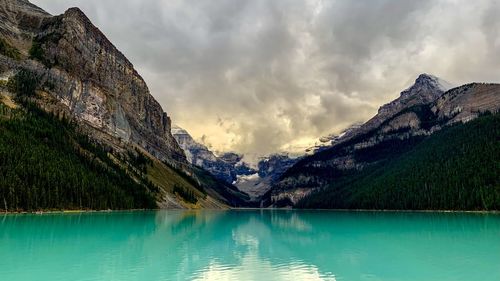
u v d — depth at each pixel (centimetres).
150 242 6556
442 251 5588
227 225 11512
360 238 7450
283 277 4081
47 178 14212
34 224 8706
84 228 8238
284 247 6275
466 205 18300
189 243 6656
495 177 19075
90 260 4666
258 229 10094
